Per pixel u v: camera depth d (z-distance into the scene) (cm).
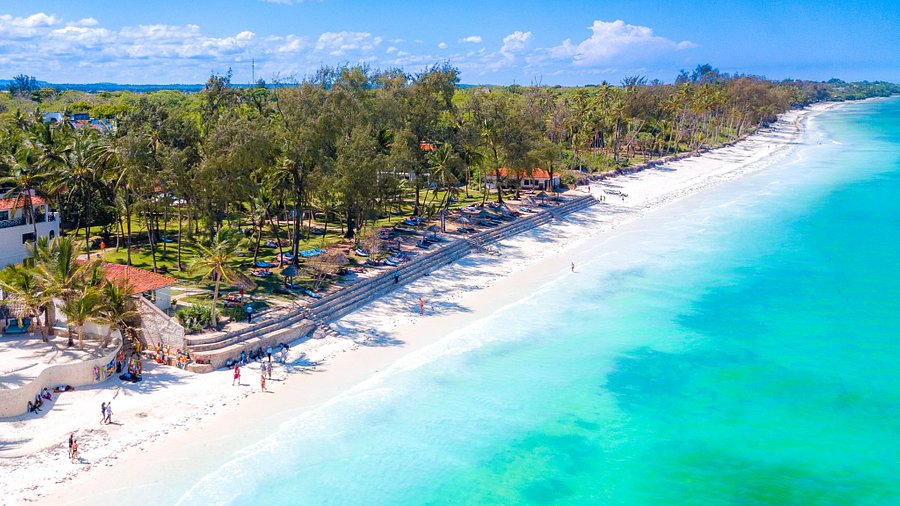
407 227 10031
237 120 7031
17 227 7088
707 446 4722
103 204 8362
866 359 6128
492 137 11431
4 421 4522
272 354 5859
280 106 7894
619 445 4703
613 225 11562
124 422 4638
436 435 4731
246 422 4762
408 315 6981
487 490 4162
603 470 4416
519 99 15838
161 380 5266
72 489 3916
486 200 12312
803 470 4456
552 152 12031
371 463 4372
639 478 4334
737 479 4359
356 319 6775
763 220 12050
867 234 10988
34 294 5334
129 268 6134
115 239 8669
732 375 5781
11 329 5622
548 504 4056
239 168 6856
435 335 6475
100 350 5291
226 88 10444
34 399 4725
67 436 4409
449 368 5766
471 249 9506
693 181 16400
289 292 6812
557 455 4562
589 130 17200
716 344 6412
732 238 10675
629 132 19812
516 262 9100
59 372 4969
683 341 6481
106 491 3922
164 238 8069
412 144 10156
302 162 7500
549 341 6412
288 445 4506
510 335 6525
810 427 4988
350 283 7294
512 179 13100
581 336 6550
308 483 4128
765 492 4228
